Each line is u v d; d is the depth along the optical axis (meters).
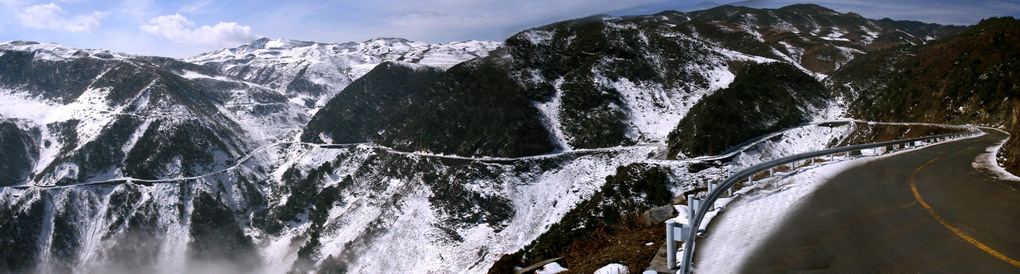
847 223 12.24
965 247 10.13
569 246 15.73
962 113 47.59
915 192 15.42
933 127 46.50
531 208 63.03
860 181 17.88
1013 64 46.62
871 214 12.97
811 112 68.69
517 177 67.81
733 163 52.12
